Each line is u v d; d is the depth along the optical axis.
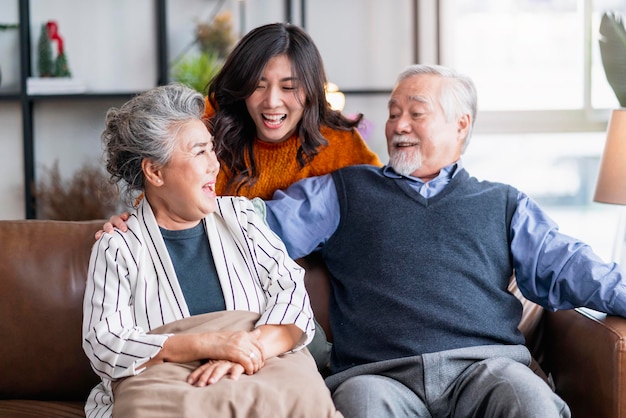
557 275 2.12
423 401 2.04
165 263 1.93
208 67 4.58
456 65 4.89
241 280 1.98
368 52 4.93
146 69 4.89
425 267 2.12
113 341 1.82
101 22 4.85
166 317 1.91
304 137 2.47
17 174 4.90
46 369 2.12
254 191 2.47
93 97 4.61
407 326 2.07
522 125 4.90
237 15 4.89
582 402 2.06
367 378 1.99
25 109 4.64
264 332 1.88
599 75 4.88
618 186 3.25
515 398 1.89
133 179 1.97
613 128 3.27
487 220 2.19
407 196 2.22
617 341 1.92
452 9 4.80
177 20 4.88
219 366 1.78
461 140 2.34
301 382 1.78
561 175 4.95
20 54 4.64
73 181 4.61
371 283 2.14
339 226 2.26
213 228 2.01
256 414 1.71
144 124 1.90
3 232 2.20
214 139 2.44
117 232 1.95
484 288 2.14
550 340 2.26
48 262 2.16
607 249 4.89
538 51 4.89
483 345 2.08
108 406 1.90
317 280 2.28
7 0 4.81
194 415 1.68
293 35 2.41
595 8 4.85
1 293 2.12
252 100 2.40
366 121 4.68
